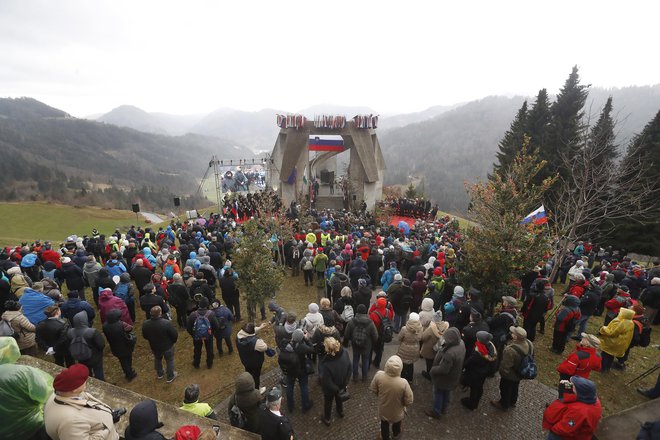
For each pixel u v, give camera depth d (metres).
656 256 22.42
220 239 14.77
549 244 9.12
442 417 6.54
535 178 25.42
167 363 7.46
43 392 3.14
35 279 11.80
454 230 18.02
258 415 4.74
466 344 6.90
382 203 30.58
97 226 53.16
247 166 33.22
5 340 3.86
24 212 54.03
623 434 4.54
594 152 11.95
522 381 7.54
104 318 7.72
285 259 15.13
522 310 8.80
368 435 6.20
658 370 7.93
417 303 9.81
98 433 3.08
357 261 11.04
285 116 33.16
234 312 10.57
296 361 6.20
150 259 11.79
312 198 32.88
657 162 20.36
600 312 10.89
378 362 7.93
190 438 3.60
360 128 34.34
